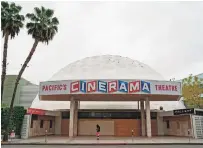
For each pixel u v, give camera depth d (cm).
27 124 2906
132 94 2748
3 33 2648
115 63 3716
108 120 3497
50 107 3825
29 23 2772
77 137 2962
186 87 4903
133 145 2023
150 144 2109
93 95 2883
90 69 3616
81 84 2684
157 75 3841
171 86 2772
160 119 3603
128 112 3516
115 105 3766
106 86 2666
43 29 2773
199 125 2953
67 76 3594
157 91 2714
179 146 1903
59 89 2739
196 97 4747
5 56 2617
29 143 2170
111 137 2980
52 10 2886
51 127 3603
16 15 2675
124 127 3462
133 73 3541
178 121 3319
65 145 2039
